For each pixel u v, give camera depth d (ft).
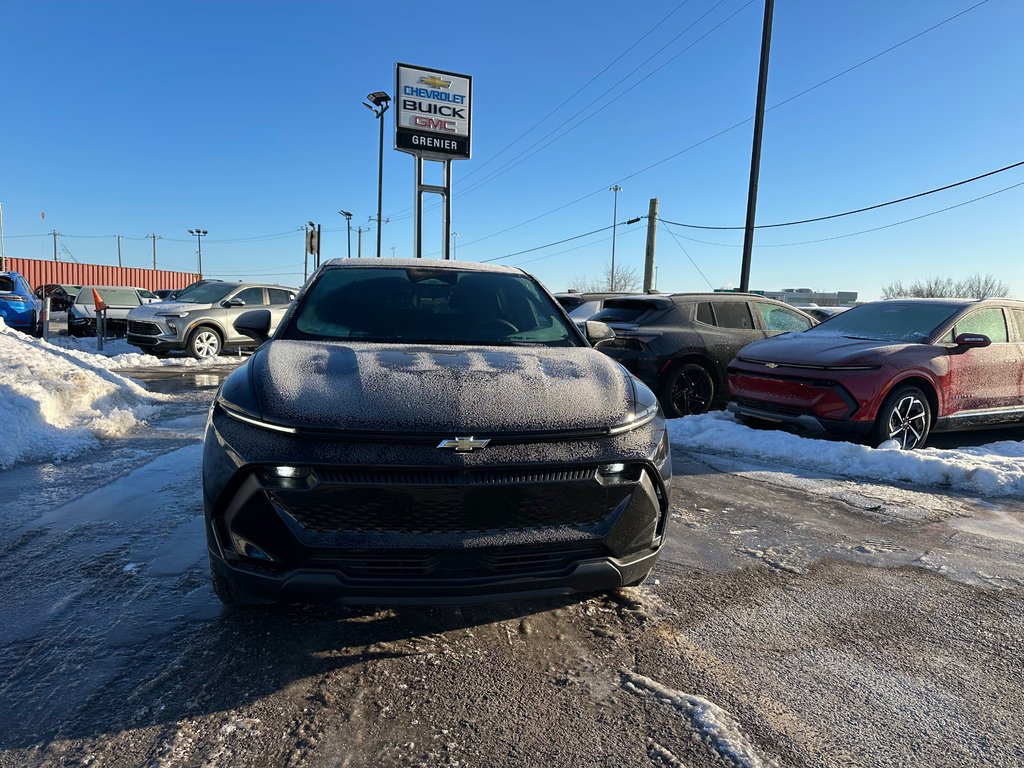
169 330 41.93
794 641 8.63
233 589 7.69
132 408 23.29
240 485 7.04
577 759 6.22
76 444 17.67
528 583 7.24
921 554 11.91
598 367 9.20
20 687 7.00
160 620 8.53
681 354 24.41
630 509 7.65
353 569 6.98
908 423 19.70
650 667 7.88
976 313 21.52
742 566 11.12
